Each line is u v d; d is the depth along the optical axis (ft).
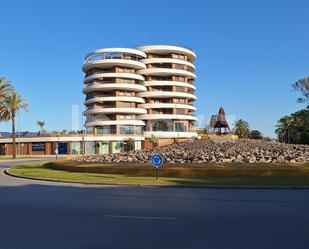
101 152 327.67
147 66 365.81
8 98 241.96
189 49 388.98
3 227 33.06
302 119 312.71
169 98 363.56
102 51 350.64
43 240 28.40
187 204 46.62
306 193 59.41
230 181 74.95
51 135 320.29
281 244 26.71
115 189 66.33
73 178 84.99
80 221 35.58
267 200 50.47
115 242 27.68
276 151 144.05
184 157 121.29
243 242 27.30
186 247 26.11
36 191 63.05
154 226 33.06
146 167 92.79
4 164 165.48
